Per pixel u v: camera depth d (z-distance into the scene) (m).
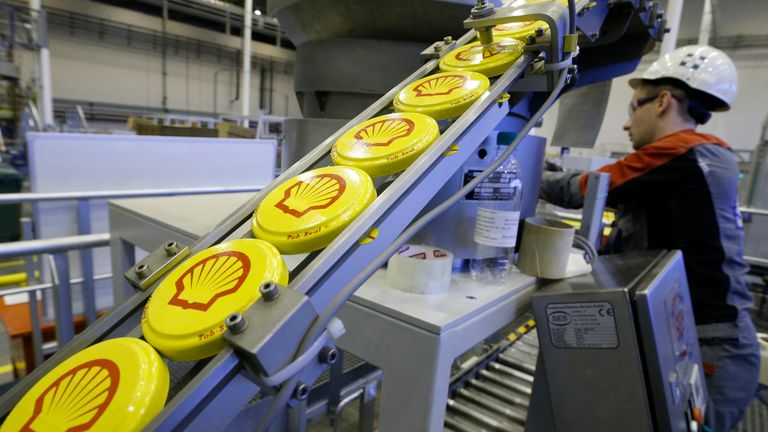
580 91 1.45
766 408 1.70
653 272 0.66
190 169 1.87
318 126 0.79
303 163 0.55
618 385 0.59
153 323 0.36
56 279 1.03
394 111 0.66
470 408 0.91
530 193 0.77
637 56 1.08
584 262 0.80
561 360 0.63
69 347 0.40
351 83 0.83
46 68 4.57
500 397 0.96
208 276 0.39
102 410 0.31
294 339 0.33
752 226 2.95
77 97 7.37
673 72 1.07
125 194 1.29
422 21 0.79
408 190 0.45
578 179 1.10
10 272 2.34
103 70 7.57
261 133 3.96
